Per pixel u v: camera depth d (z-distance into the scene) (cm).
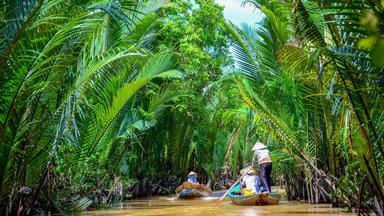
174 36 2028
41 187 990
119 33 1248
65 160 1141
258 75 1295
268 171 1445
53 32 808
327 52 577
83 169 1274
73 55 923
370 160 637
